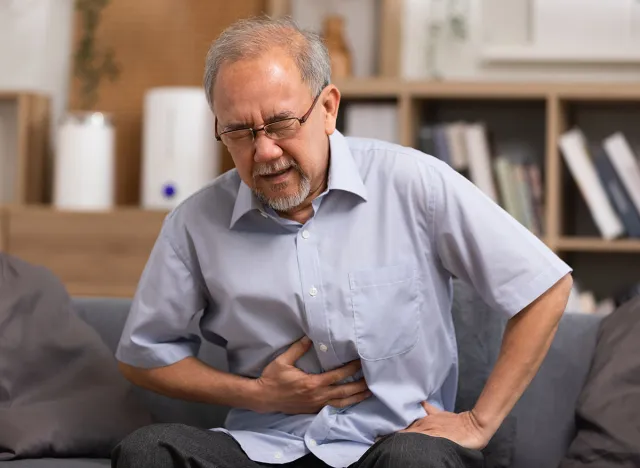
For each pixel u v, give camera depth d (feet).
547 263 6.97
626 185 13.60
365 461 6.38
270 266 7.19
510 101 14.92
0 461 7.61
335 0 15.83
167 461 6.40
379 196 7.20
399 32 15.14
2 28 16.47
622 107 14.65
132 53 16.37
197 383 7.45
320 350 7.12
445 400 7.57
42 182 16.17
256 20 6.87
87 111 16.42
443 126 14.35
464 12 15.15
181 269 7.52
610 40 14.64
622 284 14.46
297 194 6.79
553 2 14.82
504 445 7.76
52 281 8.68
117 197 16.38
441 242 7.12
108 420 8.04
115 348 8.73
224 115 6.65
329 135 7.20
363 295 7.06
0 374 8.09
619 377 7.39
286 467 7.14
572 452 7.36
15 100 16.51
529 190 14.03
